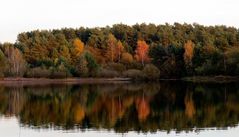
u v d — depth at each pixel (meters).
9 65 116.00
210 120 41.12
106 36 144.50
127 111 48.75
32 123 40.81
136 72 118.88
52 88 89.19
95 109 50.97
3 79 113.94
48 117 44.66
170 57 129.12
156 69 118.81
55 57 130.12
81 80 119.12
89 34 154.50
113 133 35.38
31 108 52.62
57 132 36.00
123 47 140.88
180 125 38.72
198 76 121.50
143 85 97.25
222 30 154.62
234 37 140.38
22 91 80.81
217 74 116.69
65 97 67.12
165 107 51.78
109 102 58.59
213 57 118.06
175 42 134.50
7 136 34.78
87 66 120.19
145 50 132.88
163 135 34.34
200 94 68.38
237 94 67.19
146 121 41.31
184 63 127.81
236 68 110.62
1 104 57.25
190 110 48.44
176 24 164.62
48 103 58.41
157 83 105.44
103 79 120.56
